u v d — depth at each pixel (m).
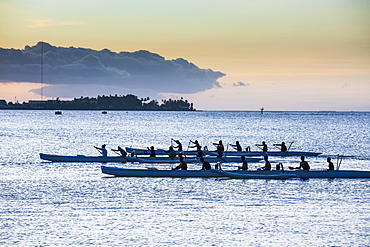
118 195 72.69
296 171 89.62
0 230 54.44
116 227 55.94
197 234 53.78
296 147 173.25
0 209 63.41
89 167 103.56
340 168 109.31
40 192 74.62
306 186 81.25
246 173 90.50
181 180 86.44
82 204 66.62
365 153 147.00
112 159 113.69
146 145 174.12
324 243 51.50
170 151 116.75
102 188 78.12
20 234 53.19
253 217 60.81
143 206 65.62
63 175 91.69
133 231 54.44
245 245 50.62
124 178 88.12
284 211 63.88
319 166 111.94
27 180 85.62
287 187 80.19
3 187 78.69
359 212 63.59
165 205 66.44
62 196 71.56
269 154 133.50
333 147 172.38
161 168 105.00
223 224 57.50
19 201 68.19
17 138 196.88
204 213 62.34
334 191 77.19
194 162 115.56
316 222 58.81
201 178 88.44
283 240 52.25
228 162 117.81
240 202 68.69
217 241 51.66
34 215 60.62
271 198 71.56
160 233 53.91
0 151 139.62
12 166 104.69
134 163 112.19
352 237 53.41
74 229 54.97
